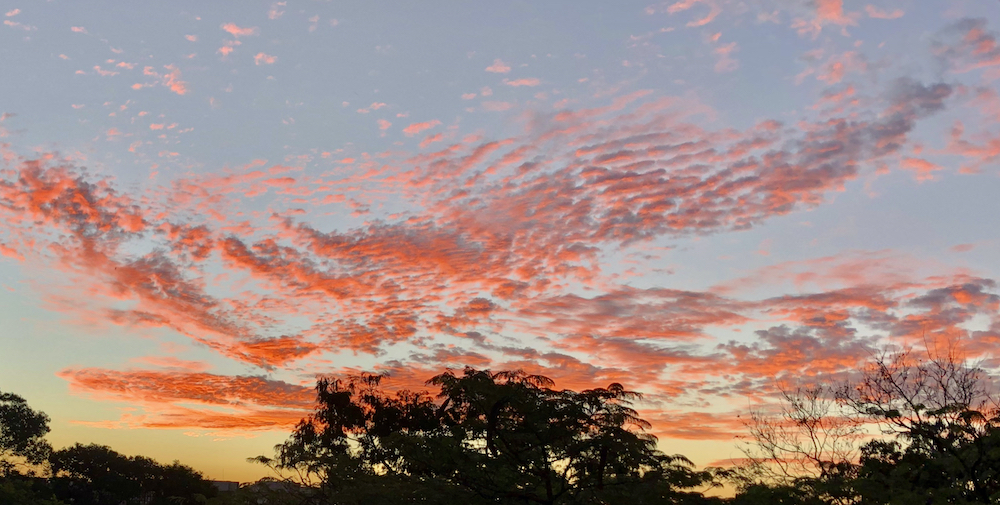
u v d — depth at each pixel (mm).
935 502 17297
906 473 19203
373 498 19234
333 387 35000
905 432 20188
